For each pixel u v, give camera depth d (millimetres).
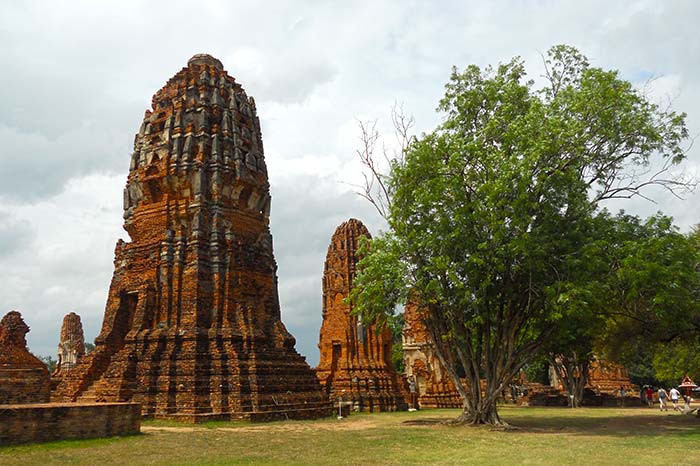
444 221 28141
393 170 30656
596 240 27156
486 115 30750
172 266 32969
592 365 68438
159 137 36312
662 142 28219
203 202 33906
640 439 22734
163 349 31062
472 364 30734
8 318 41562
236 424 27875
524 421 33469
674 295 26219
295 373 34344
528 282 28391
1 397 37688
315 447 19844
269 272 36812
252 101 40312
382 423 30797
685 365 49250
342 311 47188
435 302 30172
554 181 27266
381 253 30000
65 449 18594
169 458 16953
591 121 27641
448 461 16797
